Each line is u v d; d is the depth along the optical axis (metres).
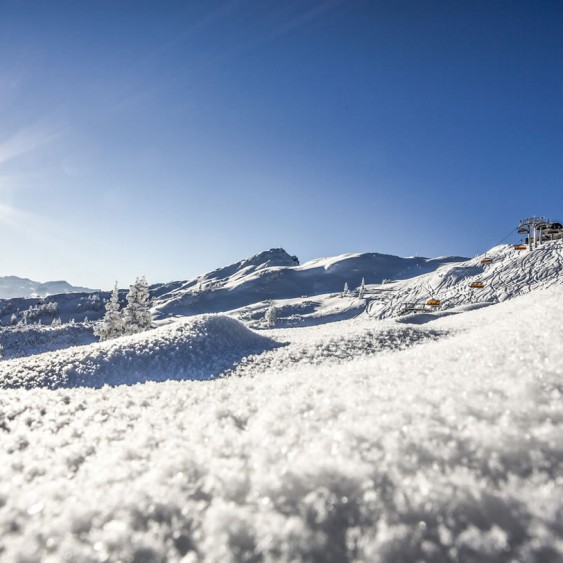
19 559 2.38
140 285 57.16
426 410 4.25
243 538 2.44
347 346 22.52
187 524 2.72
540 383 4.63
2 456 5.05
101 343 24.89
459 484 2.73
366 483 2.86
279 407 5.77
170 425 5.84
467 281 100.69
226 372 19.48
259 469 3.34
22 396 9.61
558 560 2.02
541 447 3.17
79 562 2.32
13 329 158.38
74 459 4.73
